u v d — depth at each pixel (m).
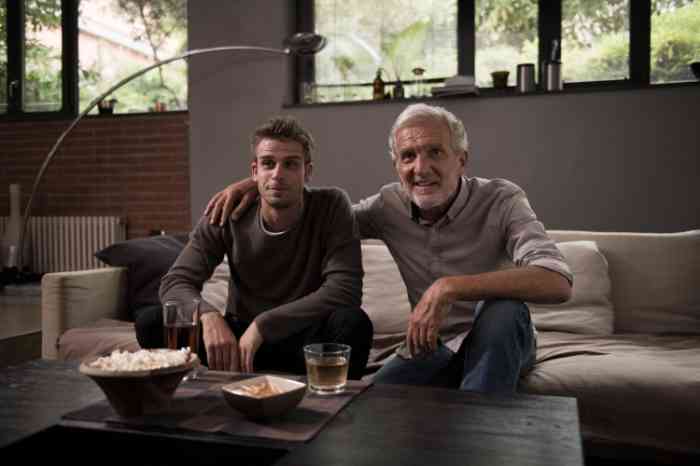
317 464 0.86
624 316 2.38
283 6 3.53
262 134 1.84
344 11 3.72
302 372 1.81
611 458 1.84
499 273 1.52
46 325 2.46
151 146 4.47
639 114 2.92
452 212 1.76
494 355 1.42
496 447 0.93
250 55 3.56
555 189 3.05
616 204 2.96
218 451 0.97
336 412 1.10
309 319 1.73
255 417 1.05
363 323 1.73
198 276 1.93
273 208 1.85
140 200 4.51
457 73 3.55
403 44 3.64
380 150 3.30
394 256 1.91
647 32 3.23
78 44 4.70
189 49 3.68
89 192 4.62
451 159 1.72
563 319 2.33
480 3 3.50
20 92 4.77
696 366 1.79
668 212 2.89
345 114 3.36
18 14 4.75
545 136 3.06
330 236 1.89
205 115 3.64
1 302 3.95
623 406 1.74
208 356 1.64
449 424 1.03
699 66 3.01
